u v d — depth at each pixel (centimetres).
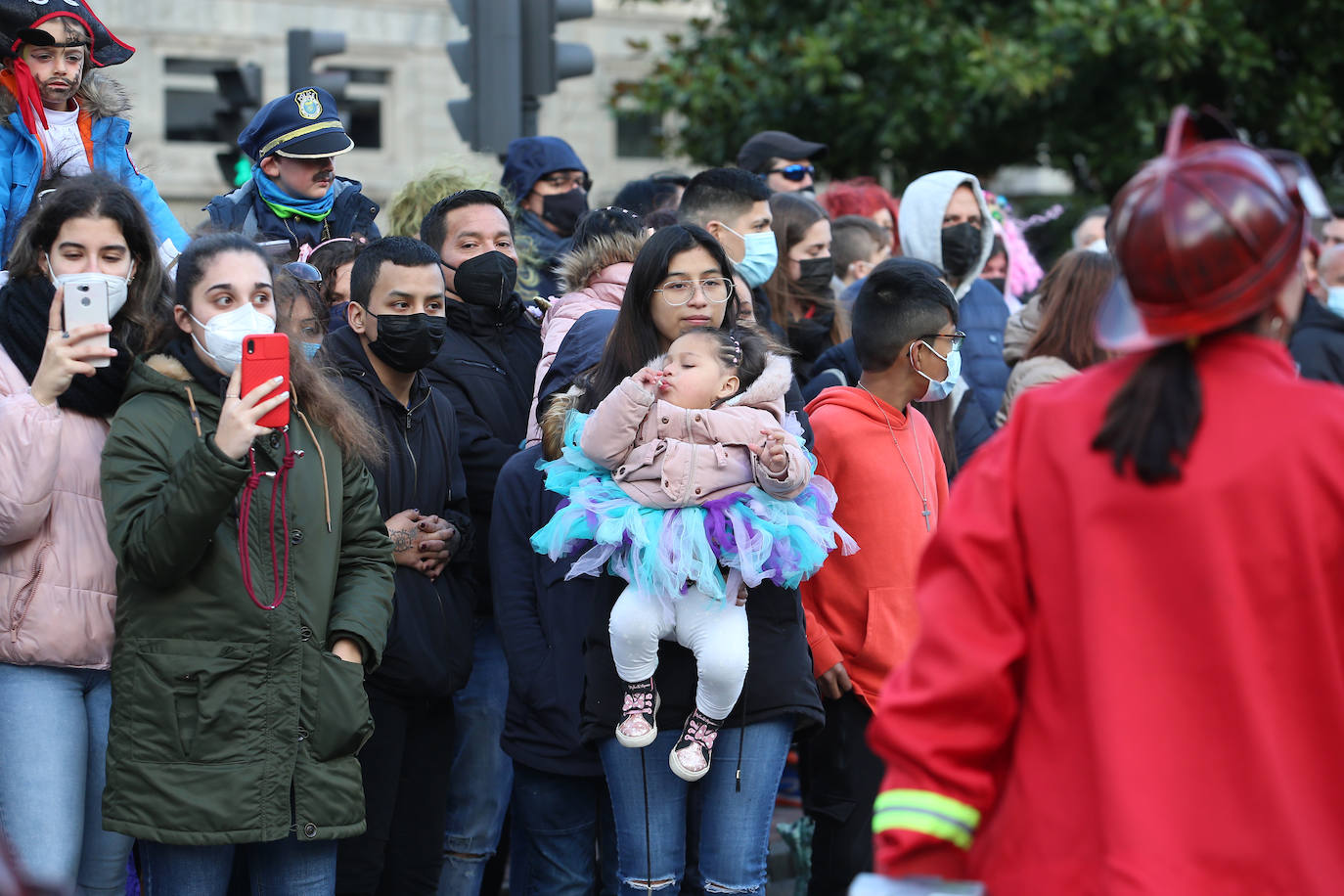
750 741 464
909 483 545
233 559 436
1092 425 266
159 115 2856
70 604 453
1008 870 266
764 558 445
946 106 1623
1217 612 249
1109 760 251
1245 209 255
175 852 438
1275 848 243
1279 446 250
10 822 441
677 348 465
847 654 539
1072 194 2023
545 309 651
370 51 3014
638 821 469
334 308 623
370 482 485
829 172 1800
